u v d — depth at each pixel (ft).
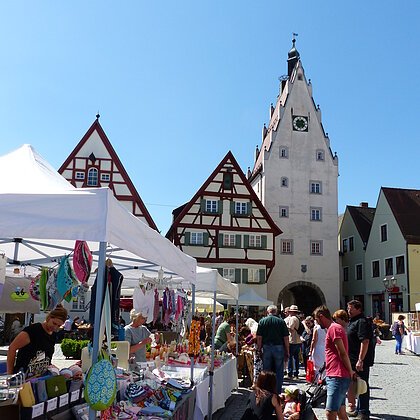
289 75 175.52
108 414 15.83
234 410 32.83
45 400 13.76
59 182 16.88
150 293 26.78
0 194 13.17
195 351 24.75
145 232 16.22
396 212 140.56
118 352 22.88
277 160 150.51
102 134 124.57
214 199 130.82
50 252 23.50
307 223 148.15
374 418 29.19
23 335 18.30
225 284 35.58
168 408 19.10
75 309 98.89
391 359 69.56
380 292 143.13
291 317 46.47
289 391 22.43
